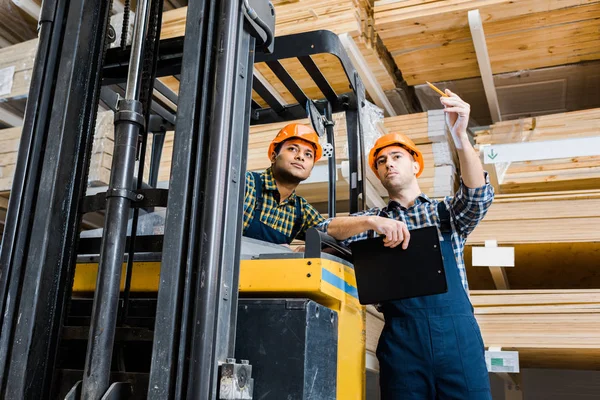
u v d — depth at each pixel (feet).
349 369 5.90
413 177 9.52
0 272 4.68
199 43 4.64
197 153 4.41
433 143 12.50
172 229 4.26
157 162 8.91
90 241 5.03
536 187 12.02
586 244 10.48
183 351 4.02
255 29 4.98
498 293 10.35
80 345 5.03
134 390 4.20
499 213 10.80
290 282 5.31
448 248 8.57
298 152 9.19
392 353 8.21
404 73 13.79
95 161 8.28
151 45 5.07
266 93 8.60
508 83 13.85
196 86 4.56
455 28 12.01
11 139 9.18
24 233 4.77
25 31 10.64
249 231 8.95
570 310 9.86
